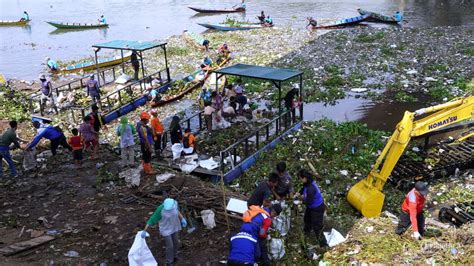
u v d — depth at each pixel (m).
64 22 56.06
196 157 14.70
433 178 13.94
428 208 12.30
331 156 15.42
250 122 18.92
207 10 56.81
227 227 10.29
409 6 55.72
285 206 9.98
